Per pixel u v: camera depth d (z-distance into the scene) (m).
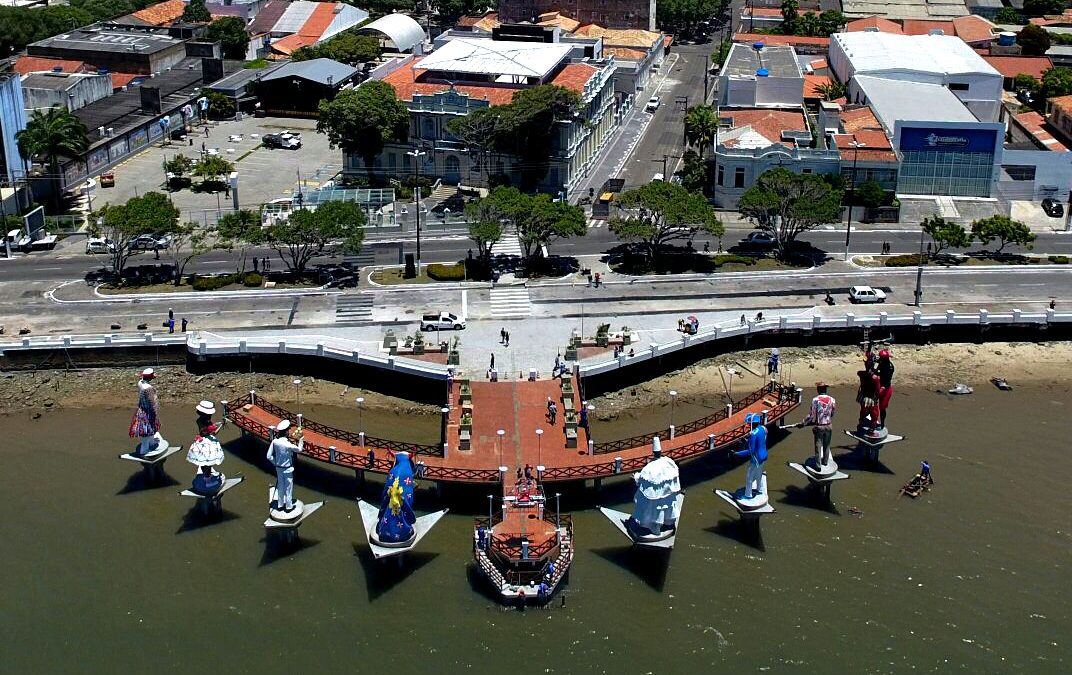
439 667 95.69
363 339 144.88
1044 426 131.62
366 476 122.06
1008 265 168.25
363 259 170.62
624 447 121.69
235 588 104.75
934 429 130.75
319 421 131.75
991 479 120.75
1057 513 114.81
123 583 105.31
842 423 132.62
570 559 104.81
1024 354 148.12
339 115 192.38
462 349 142.50
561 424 126.06
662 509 104.88
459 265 165.62
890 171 187.75
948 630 99.69
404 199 193.62
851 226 184.50
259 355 141.88
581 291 159.25
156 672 95.25
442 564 107.88
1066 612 101.62
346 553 109.50
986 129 190.75
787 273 165.50
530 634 99.31
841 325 149.12
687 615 101.38
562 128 192.25
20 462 123.88
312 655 97.00
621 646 97.88
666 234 170.38
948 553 109.25
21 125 191.12
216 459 112.25
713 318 151.25
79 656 96.88
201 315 151.38
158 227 159.12
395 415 134.12
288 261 170.00
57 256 172.12
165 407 135.62
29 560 108.00
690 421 132.75
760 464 110.00
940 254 172.50
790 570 107.19
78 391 138.88
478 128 186.12
